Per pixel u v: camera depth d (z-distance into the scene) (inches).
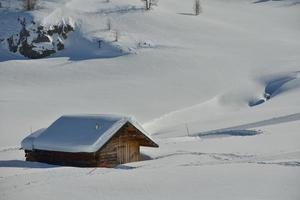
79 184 1535.4
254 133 2967.5
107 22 7593.5
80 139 2011.6
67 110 4276.6
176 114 4414.4
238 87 5295.3
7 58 7052.2
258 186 1413.6
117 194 1393.9
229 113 4325.8
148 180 1552.7
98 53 6791.3
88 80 5634.8
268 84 5462.6
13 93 4992.6
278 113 3951.8
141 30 7396.7
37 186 1539.1
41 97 4783.5
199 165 1808.6
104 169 1857.8
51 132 2119.8
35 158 2140.7
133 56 6358.3
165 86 5211.6
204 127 3745.1
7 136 3476.9
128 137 2122.3
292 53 6540.4
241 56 6348.4
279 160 1856.5
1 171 1894.7
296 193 1320.1
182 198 1323.8
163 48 6663.4
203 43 6929.1
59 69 6082.7
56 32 7347.4
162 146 2581.2
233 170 1652.3
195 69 5787.4
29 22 7416.3
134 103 4628.4
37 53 7116.1
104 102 4621.1
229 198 1298.0
